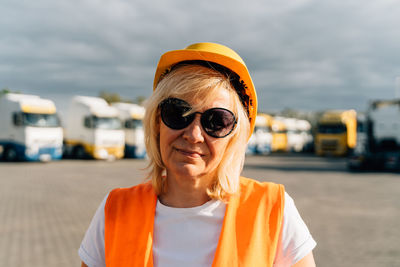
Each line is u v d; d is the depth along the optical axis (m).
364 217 7.09
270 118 35.19
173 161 1.14
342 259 4.62
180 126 1.11
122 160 22.72
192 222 1.12
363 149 17.97
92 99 22.31
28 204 8.07
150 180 1.29
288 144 38.94
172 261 1.08
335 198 9.42
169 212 1.15
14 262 4.40
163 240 1.12
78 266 4.31
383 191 10.82
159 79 1.25
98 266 1.20
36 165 18.19
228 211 1.11
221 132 1.11
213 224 1.12
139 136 23.48
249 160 25.78
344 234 5.80
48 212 7.24
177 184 1.18
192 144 1.11
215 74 1.15
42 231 5.80
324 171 17.52
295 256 1.10
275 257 1.11
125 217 1.17
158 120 1.23
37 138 17.98
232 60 1.13
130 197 1.22
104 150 20.91
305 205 8.35
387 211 7.72
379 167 17.11
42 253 4.74
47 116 18.47
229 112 1.12
